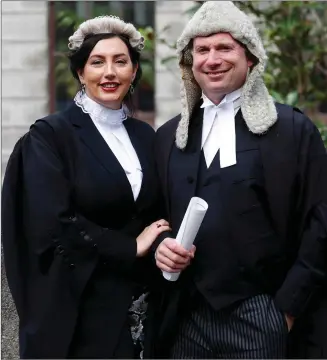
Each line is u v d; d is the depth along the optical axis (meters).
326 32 5.65
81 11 7.29
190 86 3.09
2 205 3.11
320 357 3.08
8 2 7.40
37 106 7.56
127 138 3.22
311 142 2.93
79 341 3.05
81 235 2.99
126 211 3.09
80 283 2.99
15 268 3.08
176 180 3.03
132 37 3.13
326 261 2.95
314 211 2.91
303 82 5.50
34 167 3.03
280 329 2.93
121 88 3.10
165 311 3.11
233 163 2.91
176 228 3.01
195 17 2.94
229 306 2.91
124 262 3.03
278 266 2.96
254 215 2.89
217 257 2.92
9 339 3.95
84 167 3.04
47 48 7.51
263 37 5.58
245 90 2.95
